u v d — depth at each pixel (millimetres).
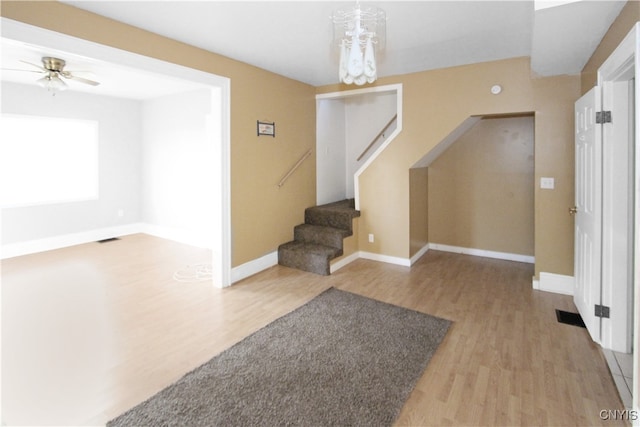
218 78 3455
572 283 3396
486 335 2641
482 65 3709
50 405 1895
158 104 5922
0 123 4883
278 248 4434
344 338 2590
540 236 3512
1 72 4242
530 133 4414
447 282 3818
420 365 2240
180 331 2732
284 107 4402
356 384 2053
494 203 4727
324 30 2830
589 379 2094
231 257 3781
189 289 3658
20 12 2129
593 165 2455
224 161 3594
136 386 2059
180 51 3086
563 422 1759
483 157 4746
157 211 6180
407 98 4211
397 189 4406
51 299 3371
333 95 4832
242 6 2398
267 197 4234
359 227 4773
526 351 2412
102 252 5152
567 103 3305
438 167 5078
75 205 5578
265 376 2135
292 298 3398
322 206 5117
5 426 1733
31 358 2350
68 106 5355
